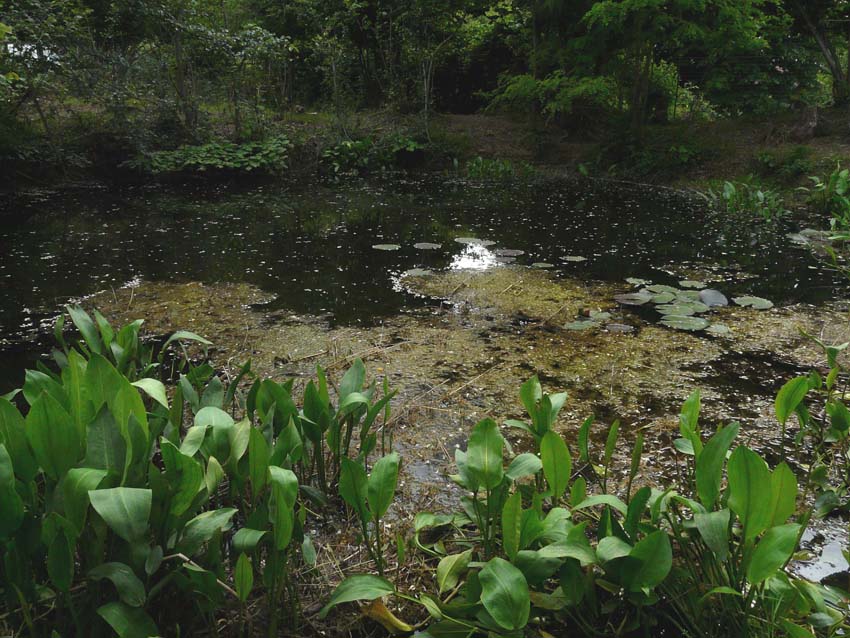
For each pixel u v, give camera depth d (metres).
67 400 1.85
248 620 1.76
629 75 13.34
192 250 6.39
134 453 1.60
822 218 8.27
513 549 1.67
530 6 13.13
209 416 1.97
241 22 14.59
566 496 2.34
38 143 9.72
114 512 1.38
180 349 3.77
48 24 8.95
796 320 4.36
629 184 11.34
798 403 2.32
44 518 1.52
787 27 13.15
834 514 2.30
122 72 10.35
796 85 14.56
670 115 16.34
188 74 12.03
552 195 10.28
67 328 4.11
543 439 1.79
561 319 4.42
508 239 7.07
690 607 1.71
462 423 2.95
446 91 16.08
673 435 2.84
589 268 5.83
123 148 10.67
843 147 10.38
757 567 1.48
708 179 10.79
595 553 1.60
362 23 14.98
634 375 3.48
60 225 7.46
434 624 1.65
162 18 10.77
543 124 13.70
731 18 11.07
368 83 15.74
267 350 3.79
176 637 1.67
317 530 2.20
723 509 1.66
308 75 16.45
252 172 11.58
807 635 1.50
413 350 3.81
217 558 1.66
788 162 10.16
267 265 5.84
